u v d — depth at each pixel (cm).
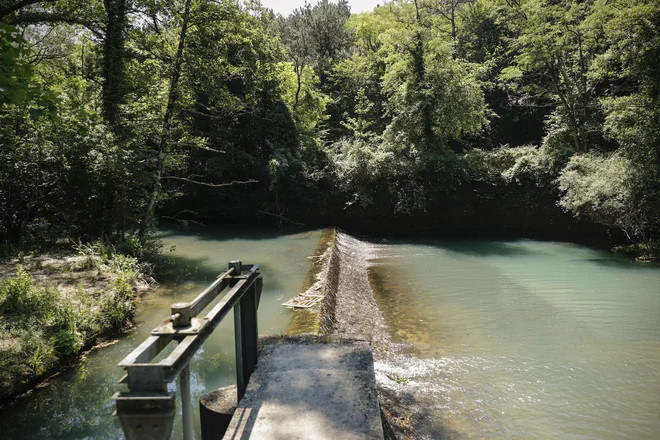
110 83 1328
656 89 1569
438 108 2111
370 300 1046
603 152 1927
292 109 2567
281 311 817
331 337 377
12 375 541
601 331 827
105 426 492
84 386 570
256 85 1794
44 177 1102
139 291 965
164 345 200
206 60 1388
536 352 734
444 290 1117
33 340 599
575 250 1616
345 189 2147
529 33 2017
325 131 2662
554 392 604
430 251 1664
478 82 2362
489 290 1109
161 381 161
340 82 3148
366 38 3338
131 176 1205
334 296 965
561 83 2180
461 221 2128
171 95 1345
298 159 2200
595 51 2030
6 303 694
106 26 1369
